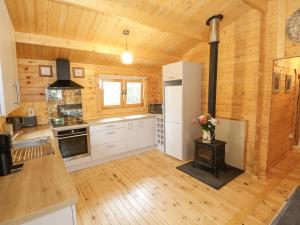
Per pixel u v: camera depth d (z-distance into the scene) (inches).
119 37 118.5
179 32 108.3
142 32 118.0
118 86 171.2
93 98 153.3
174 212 82.1
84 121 139.1
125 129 149.2
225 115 129.3
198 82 142.7
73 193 40.3
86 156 130.2
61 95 136.9
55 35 104.3
